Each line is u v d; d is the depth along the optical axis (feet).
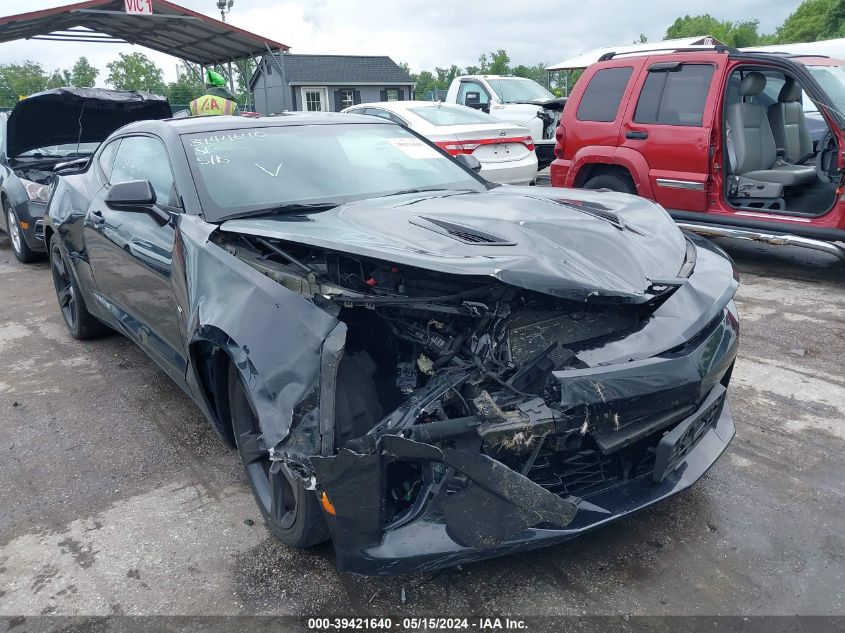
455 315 7.84
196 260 9.10
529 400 7.07
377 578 8.04
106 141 15.02
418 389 7.47
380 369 8.04
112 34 41.73
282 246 8.75
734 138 20.30
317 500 7.52
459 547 6.74
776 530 8.72
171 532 9.12
